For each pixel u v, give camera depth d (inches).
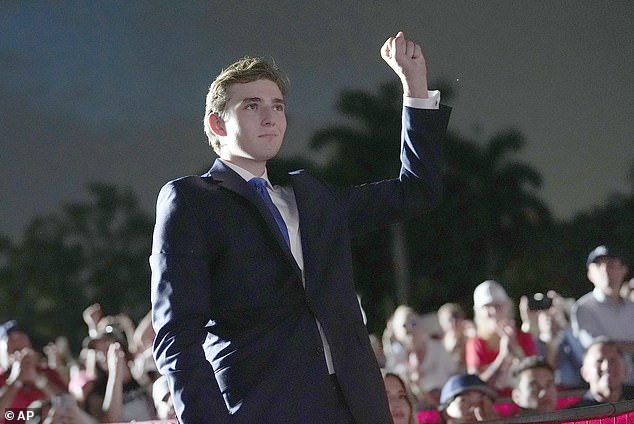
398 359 532.1
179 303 172.9
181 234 176.9
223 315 177.3
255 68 186.9
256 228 179.2
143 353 450.3
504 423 220.4
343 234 187.2
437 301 2305.6
